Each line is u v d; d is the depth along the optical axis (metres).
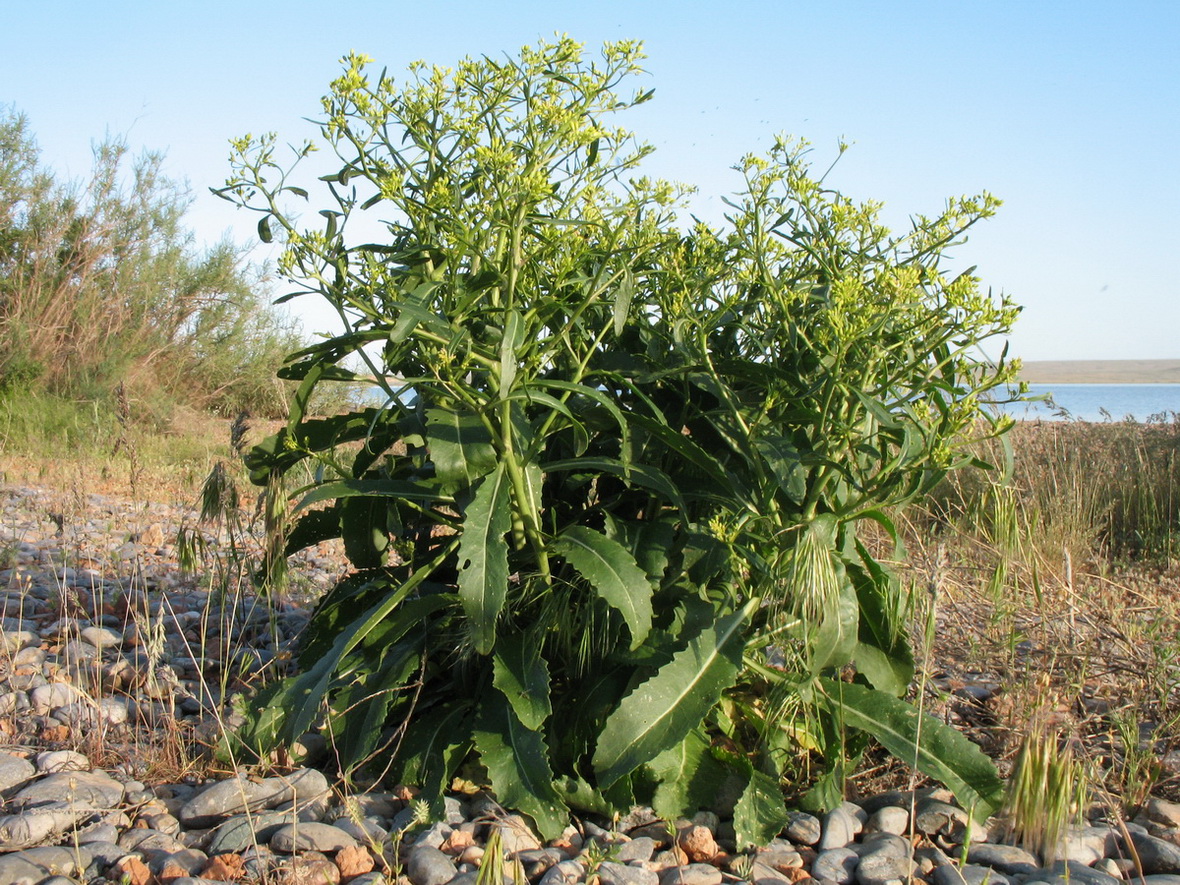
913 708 2.99
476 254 2.76
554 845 2.73
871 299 2.83
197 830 2.84
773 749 3.03
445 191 2.71
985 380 2.76
